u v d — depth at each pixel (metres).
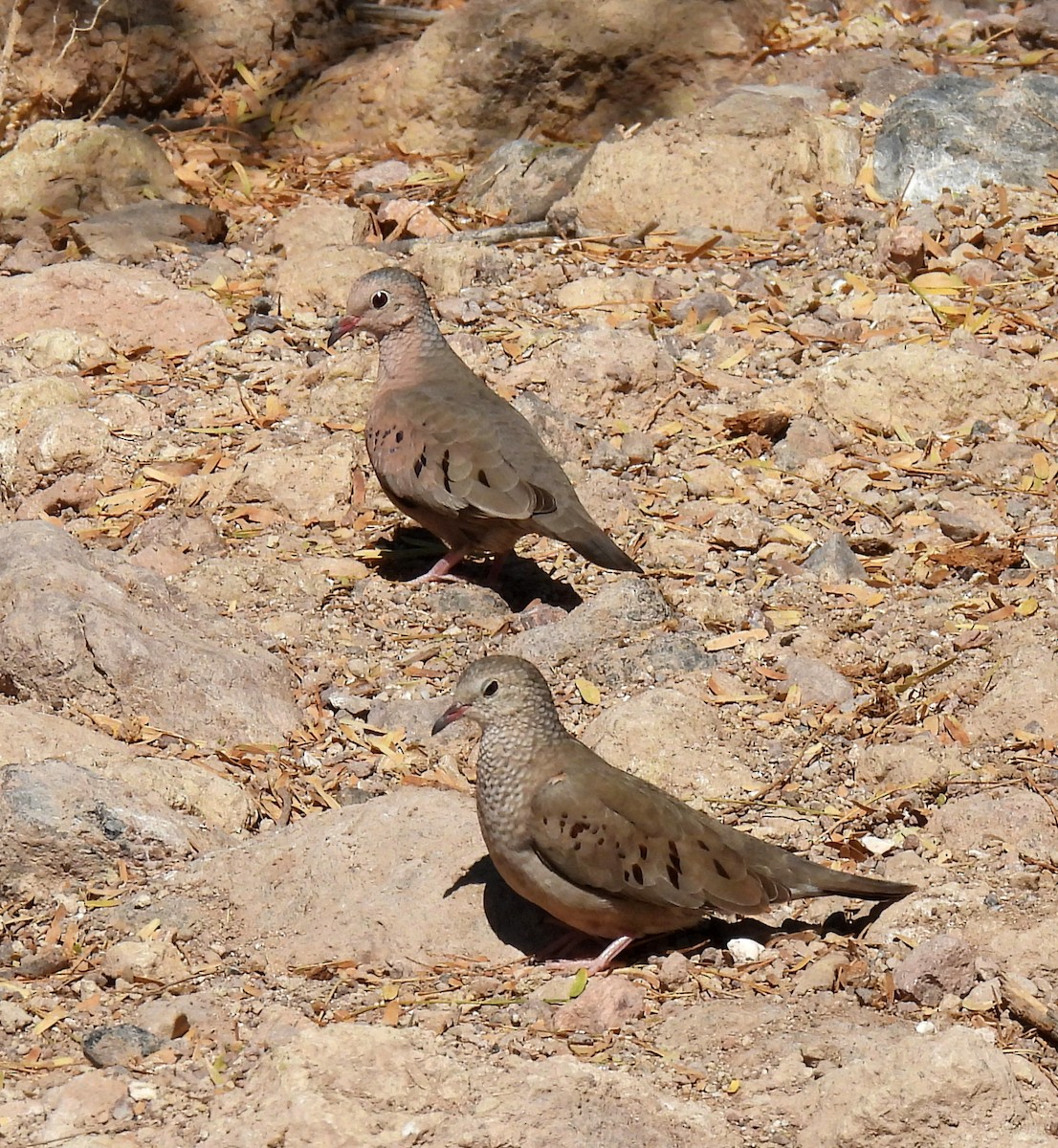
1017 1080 8.37
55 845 10.24
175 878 10.20
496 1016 9.00
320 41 23.41
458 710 9.26
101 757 10.91
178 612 12.76
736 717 12.01
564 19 21.59
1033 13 23.05
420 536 14.49
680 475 15.05
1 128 21.44
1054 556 13.84
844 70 21.73
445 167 21.12
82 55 22.05
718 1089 8.38
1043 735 11.51
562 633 12.71
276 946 9.73
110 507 14.52
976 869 10.12
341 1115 7.92
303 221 19.20
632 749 11.27
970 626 12.99
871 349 16.05
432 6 24.66
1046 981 9.18
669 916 9.35
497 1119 7.91
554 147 20.67
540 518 13.03
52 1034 9.09
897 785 11.09
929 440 15.49
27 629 11.78
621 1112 8.01
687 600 13.38
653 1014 9.05
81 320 17.20
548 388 16.02
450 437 13.23
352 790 11.26
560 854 9.17
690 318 17.22
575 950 9.70
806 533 14.34
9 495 14.94
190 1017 9.05
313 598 13.39
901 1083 7.96
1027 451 15.27
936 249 18.20
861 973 9.24
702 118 19.44
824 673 12.33
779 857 9.45
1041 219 18.86
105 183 19.84
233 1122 7.99
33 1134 8.26
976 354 15.96
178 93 22.77
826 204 19.20
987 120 19.78
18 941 9.88
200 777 10.91
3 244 19.34
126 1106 8.38
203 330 17.25
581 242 18.81
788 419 15.63
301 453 14.83
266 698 11.97
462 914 9.77
